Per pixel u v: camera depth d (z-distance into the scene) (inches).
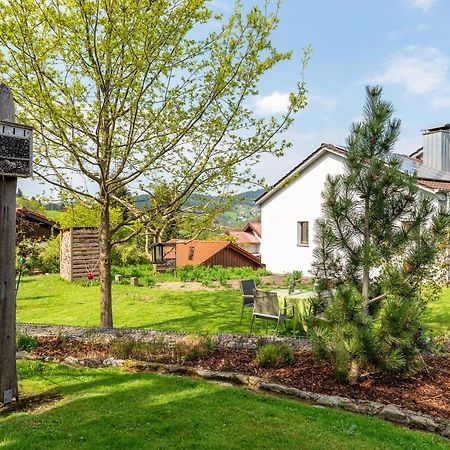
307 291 400.8
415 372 214.2
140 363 232.4
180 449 140.0
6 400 181.5
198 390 194.2
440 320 383.9
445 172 742.5
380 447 145.6
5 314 183.0
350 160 219.0
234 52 309.4
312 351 230.4
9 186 183.5
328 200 222.2
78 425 157.5
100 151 322.7
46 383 205.9
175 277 733.3
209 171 332.8
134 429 154.2
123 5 272.2
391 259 210.5
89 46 281.1
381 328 205.3
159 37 289.1
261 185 343.6
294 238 824.9
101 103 304.0
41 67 292.4
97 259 735.1
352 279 222.7
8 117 182.4
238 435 150.5
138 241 986.1
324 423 163.5
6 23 276.5
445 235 202.8
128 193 378.0
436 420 170.4
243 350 264.8
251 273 797.9
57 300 533.0
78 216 398.6
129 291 587.8
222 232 382.9
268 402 182.5
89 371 223.9
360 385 208.5
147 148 328.5
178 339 279.6
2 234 181.8
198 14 295.6
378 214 215.0
